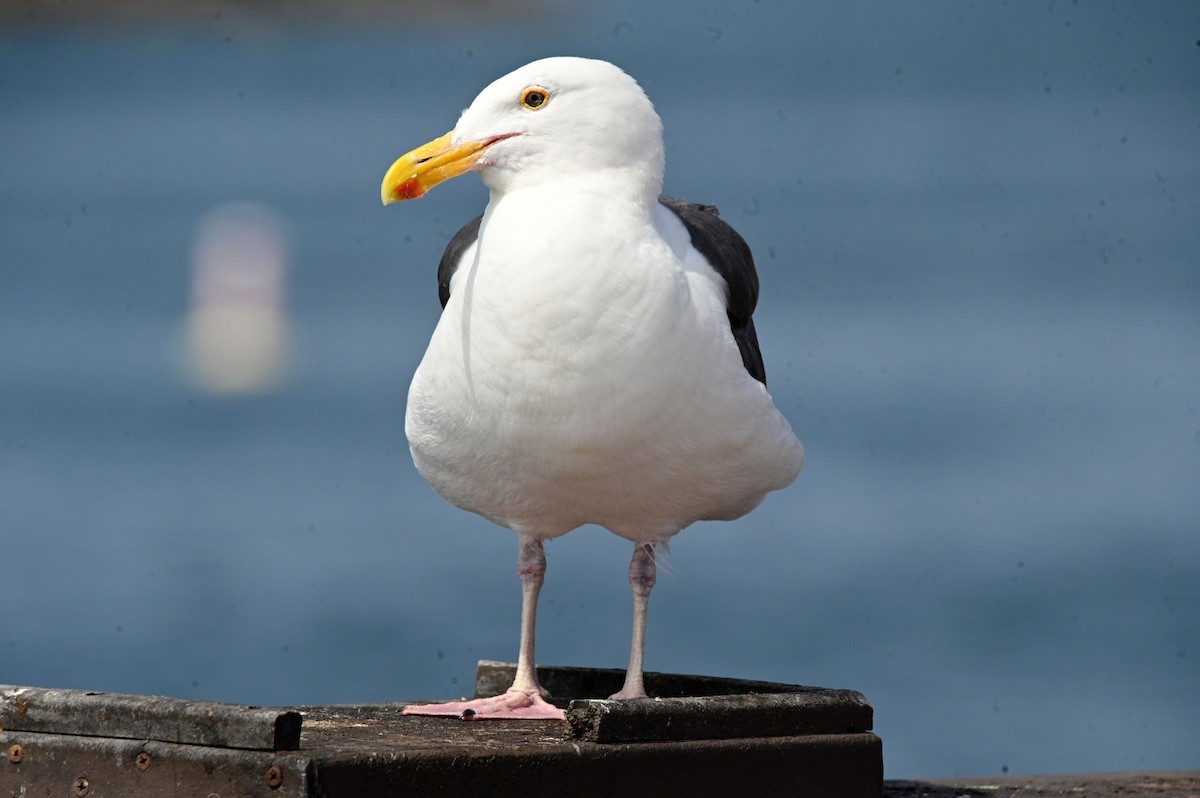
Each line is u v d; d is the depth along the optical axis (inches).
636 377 390.0
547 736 374.0
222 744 325.4
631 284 387.9
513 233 394.3
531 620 451.8
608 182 400.5
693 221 450.3
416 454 444.1
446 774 332.2
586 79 402.3
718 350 401.7
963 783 454.9
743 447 414.9
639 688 441.7
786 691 438.3
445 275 454.9
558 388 391.2
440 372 411.5
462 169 410.6
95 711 338.3
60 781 338.6
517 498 430.3
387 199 415.5
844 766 386.3
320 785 315.3
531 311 387.2
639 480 412.5
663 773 358.9
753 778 372.2
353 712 422.0
